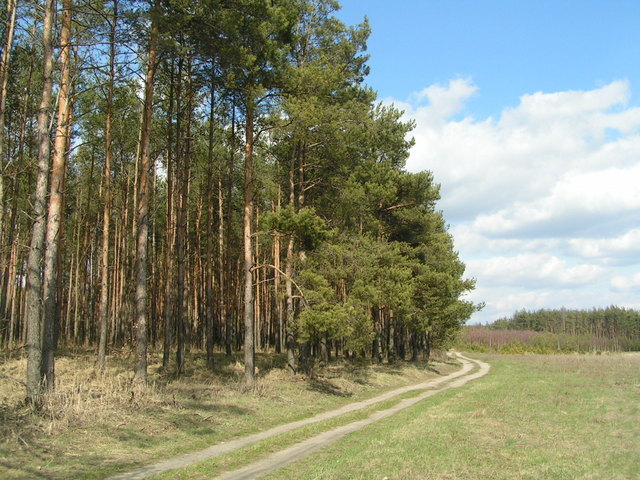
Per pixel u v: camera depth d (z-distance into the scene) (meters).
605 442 11.73
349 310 20.45
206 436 11.92
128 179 29.91
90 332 36.53
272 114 20.06
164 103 24.14
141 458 9.53
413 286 31.44
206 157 30.55
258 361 28.16
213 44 17.75
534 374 36.41
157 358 25.81
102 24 16.11
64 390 13.34
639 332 139.25
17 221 24.88
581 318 158.25
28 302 11.70
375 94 27.86
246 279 20.38
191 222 38.44
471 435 12.21
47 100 12.32
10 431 9.52
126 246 32.75
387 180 30.50
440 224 38.75
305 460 9.64
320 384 23.16
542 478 8.34
